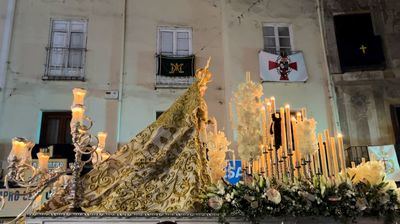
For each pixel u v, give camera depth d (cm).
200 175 412
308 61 1385
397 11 1430
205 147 462
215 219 379
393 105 1331
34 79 1290
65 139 1265
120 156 444
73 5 1377
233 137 1174
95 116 1281
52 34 1352
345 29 1409
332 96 1332
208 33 1423
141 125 1298
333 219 409
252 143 438
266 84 1333
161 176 418
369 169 446
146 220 371
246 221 387
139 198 403
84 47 1350
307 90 1343
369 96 1335
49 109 1272
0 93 1252
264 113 479
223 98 1352
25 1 1357
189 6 1441
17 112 1252
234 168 694
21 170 475
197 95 457
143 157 432
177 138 439
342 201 407
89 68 1326
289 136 478
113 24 1380
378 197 420
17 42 1313
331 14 1430
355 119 1311
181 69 1359
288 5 1441
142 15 1407
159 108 1323
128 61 1352
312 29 1424
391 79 1355
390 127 1306
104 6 1391
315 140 465
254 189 396
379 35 1404
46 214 367
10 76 1278
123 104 1308
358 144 1284
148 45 1381
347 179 427
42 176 491
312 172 462
